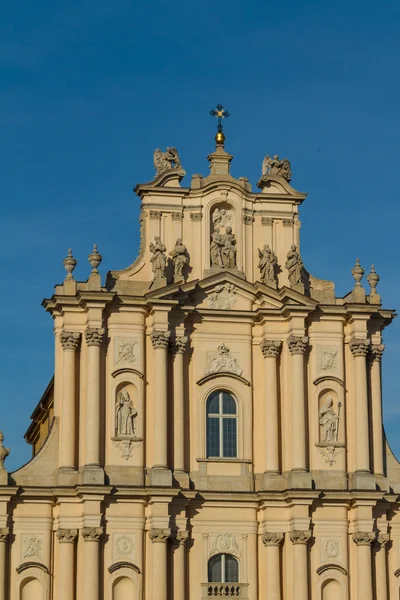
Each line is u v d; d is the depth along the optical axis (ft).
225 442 309.22
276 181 321.52
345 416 312.71
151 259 309.83
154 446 301.02
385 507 308.81
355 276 317.22
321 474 307.99
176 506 299.17
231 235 316.81
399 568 308.60
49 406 349.82
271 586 299.79
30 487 293.64
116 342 305.53
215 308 312.09
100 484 294.05
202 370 310.04
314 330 315.17
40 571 293.02
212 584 299.58
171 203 315.99
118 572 294.05
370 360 317.63
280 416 310.65
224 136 324.39
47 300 308.19
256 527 304.30
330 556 303.48
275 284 314.35
